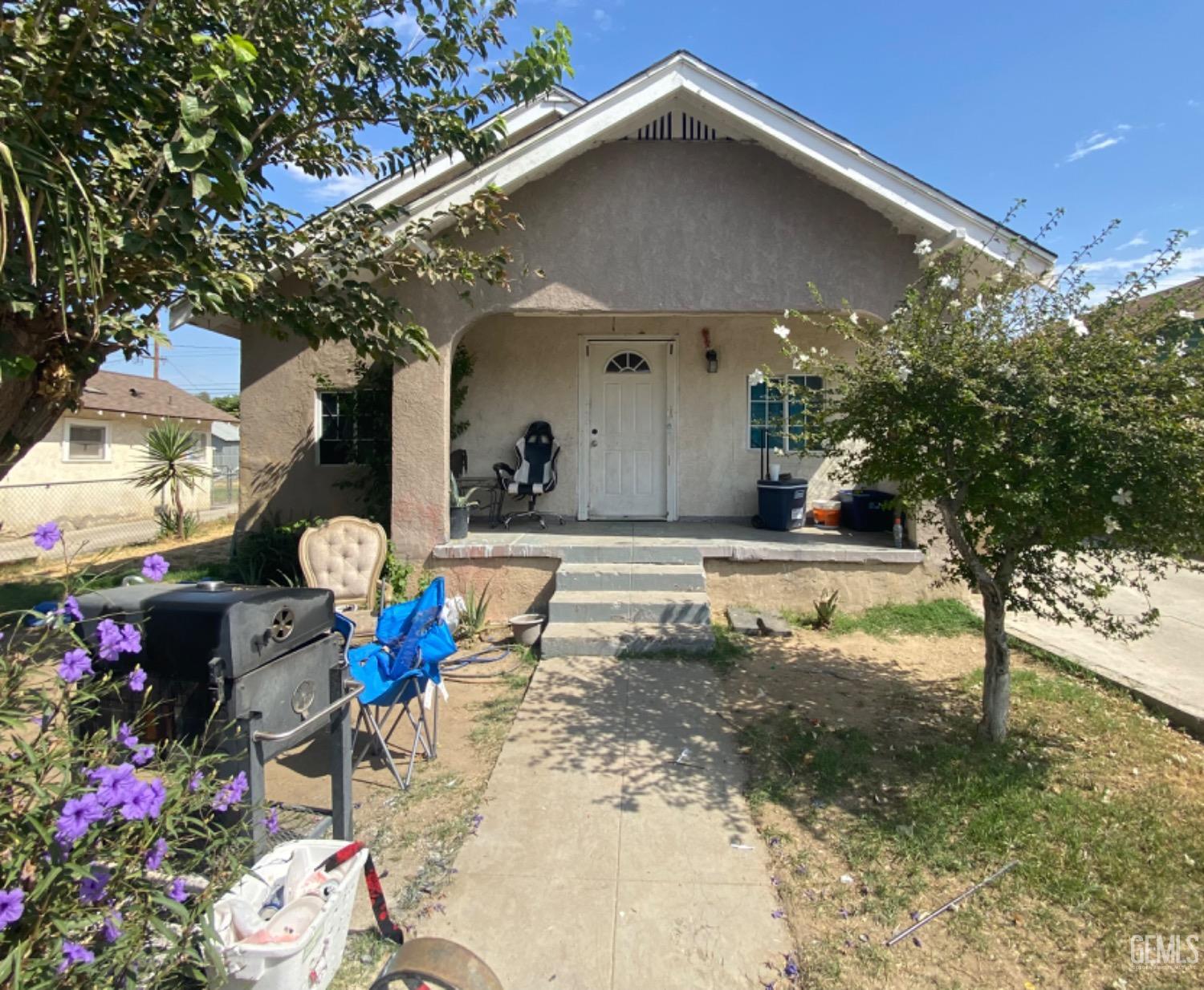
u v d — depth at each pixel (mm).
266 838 2299
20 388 2703
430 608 3652
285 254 4109
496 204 4871
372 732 3725
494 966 2328
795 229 6508
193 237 2879
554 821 3199
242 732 2199
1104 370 3164
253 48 2750
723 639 5902
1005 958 2377
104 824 1551
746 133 6383
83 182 2461
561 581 6367
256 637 2244
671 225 6547
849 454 4062
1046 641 6043
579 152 6383
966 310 3727
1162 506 3014
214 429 26562
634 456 9102
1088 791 3430
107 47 2590
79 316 2658
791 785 3494
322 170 4457
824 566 6801
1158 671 5211
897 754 3795
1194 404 2920
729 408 8992
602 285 6574
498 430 8992
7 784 1529
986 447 3162
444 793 3473
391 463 7320
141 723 2113
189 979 1824
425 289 6625
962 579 4336
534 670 5262
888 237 6457
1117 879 2754
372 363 7992
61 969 1425
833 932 2496
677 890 2717
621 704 4535
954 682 4984
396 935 2369
